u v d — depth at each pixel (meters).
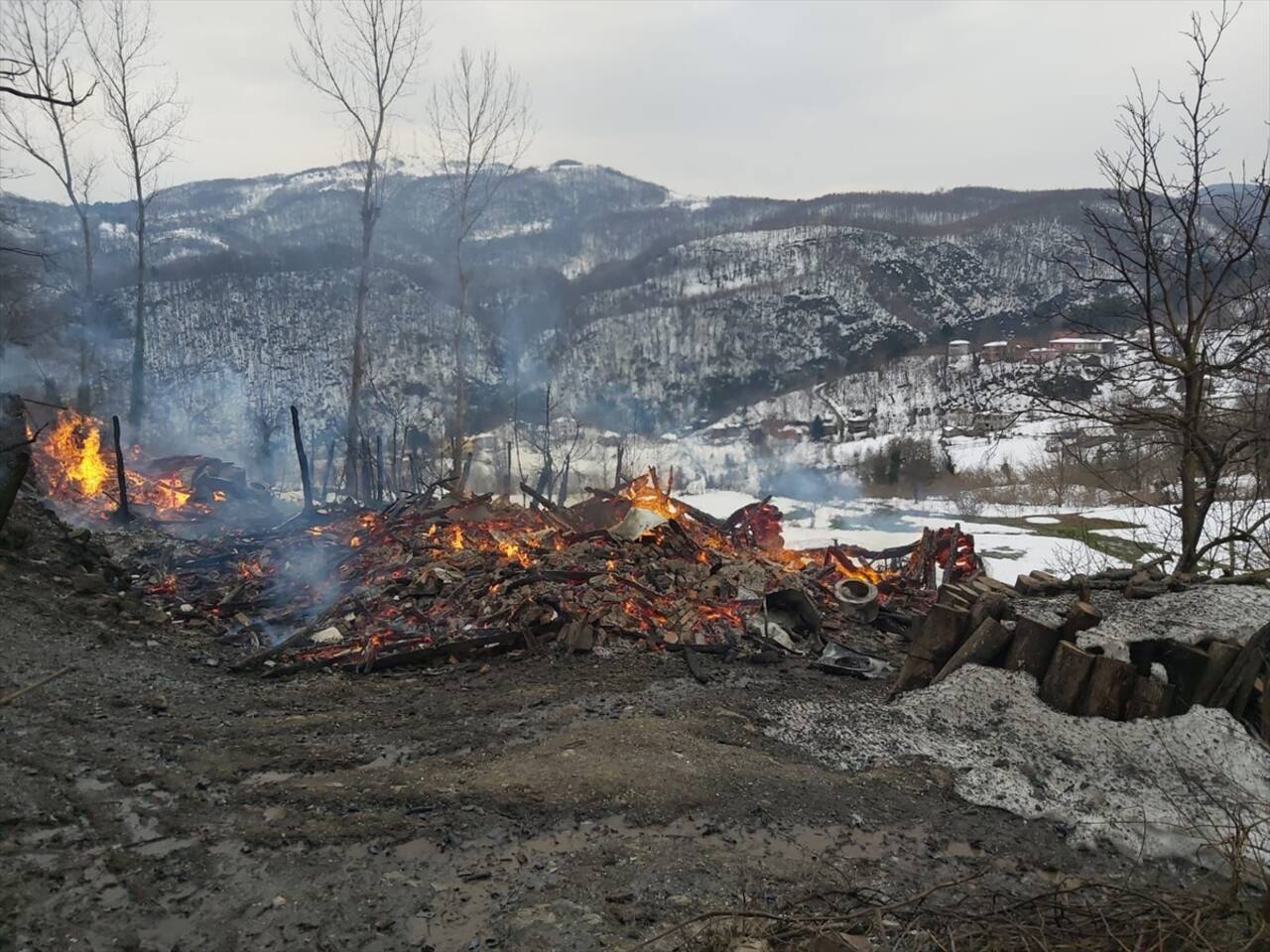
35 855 4.53
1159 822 5.25
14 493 8.62
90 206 27.69
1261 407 8.84
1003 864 4.96
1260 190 8.19
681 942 3.98
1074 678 6.50
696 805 5.31
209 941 3.93
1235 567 11.08
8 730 5.98
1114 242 8.77
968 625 7.30
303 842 4.77
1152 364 9.48
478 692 7.54
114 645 8.30
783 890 4.50
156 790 5.34
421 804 5.22
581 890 4.38
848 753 6.32
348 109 22.77
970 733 6.55
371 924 4.08
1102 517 25.62
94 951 3.81
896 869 4.82
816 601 10.43
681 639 8.91
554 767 5.68
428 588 9.91
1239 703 6.34
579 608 9.16
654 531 11.32
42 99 6.45
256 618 9.81
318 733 6.46
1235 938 3.79
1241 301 8.60
